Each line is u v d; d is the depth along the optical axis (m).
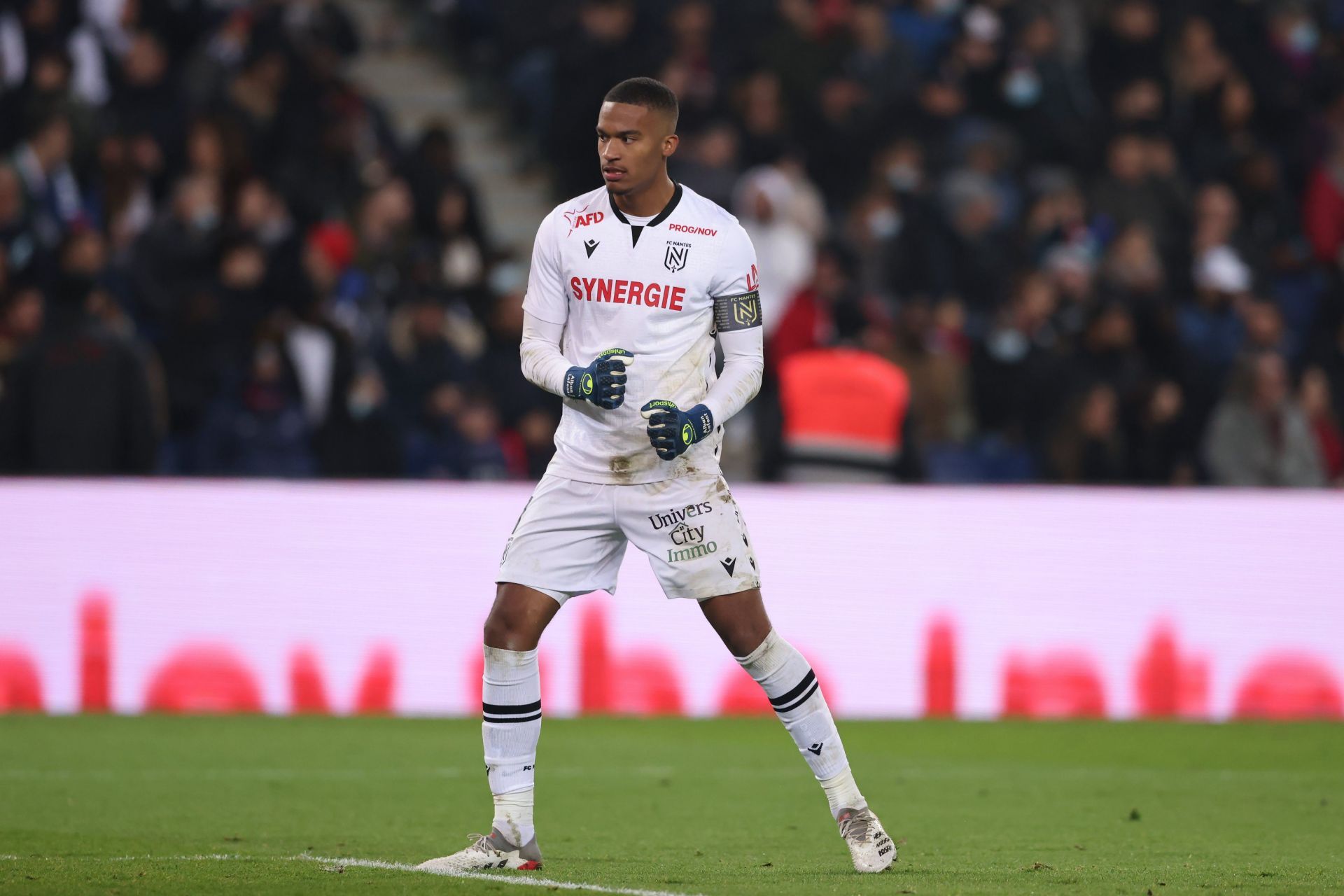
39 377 41.94
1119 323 50.56
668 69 56.78
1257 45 64.44
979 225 55.31
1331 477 50.03
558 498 18.64
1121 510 43.06
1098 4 69.00
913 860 20.36
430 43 66.25
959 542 42.47
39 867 18.56
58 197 48.94
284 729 37.00
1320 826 24.39
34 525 39.34
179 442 46.03
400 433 45.44
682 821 24.62
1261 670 43.19
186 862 19.06
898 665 42.03
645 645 40.91
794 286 51.62
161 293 47.84
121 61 54.41
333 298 47.28
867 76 59.66
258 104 52.88
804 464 45.03
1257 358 48.94
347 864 18.95
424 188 52.25
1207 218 57.97
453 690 40.78
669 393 18.42
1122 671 42.75
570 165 59.22
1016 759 33.88
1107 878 18.34
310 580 40.47
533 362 18.55
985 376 50.81
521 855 18.72
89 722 37.62
